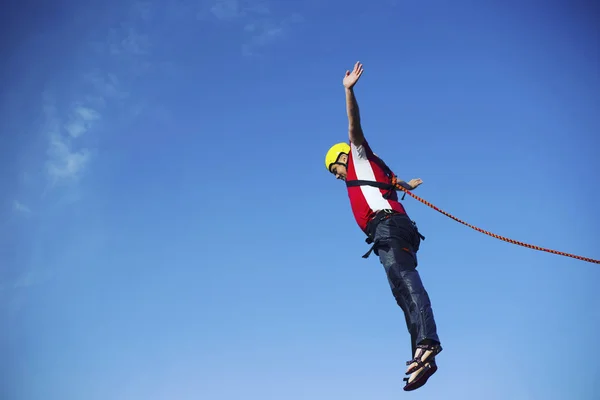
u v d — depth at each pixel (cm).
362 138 754
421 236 772
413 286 711
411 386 690
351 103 721
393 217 754
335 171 813
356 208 776
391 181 782
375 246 751
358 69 713
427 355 675
